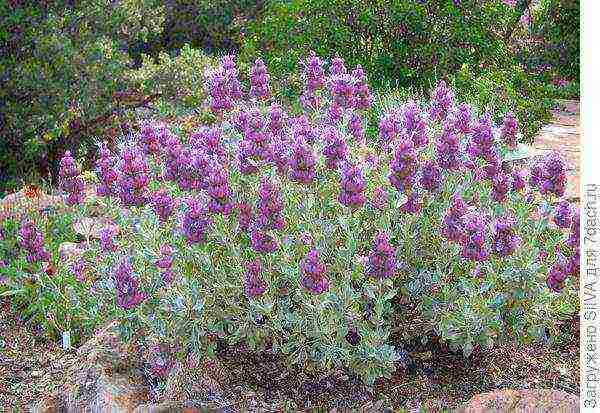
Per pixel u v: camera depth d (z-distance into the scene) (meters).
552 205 4.39
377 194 4.10
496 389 3.95
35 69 10.06
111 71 10.73
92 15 10.91
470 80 8.62
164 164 4.19
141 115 11.54
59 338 5.23
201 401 3.89
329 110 4.78
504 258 3.93
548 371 4.09
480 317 3.86
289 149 3.97
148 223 4.17
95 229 5.96
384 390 3.99
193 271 4.06
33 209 6.73
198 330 3.96
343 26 9.29
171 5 15.22
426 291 4.20
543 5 16.48
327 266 3.88
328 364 3.95
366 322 3.97
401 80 9.40
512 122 4.57
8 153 10.66
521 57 15.95
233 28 15.51
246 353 4.25
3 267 5.79
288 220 4.09
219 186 3.73
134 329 4.23
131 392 4.07
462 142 4.33
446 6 9.26
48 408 4.23
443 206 4.19
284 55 9.41
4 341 5.25
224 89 4.86
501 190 4.07
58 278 5.31
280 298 4.09
